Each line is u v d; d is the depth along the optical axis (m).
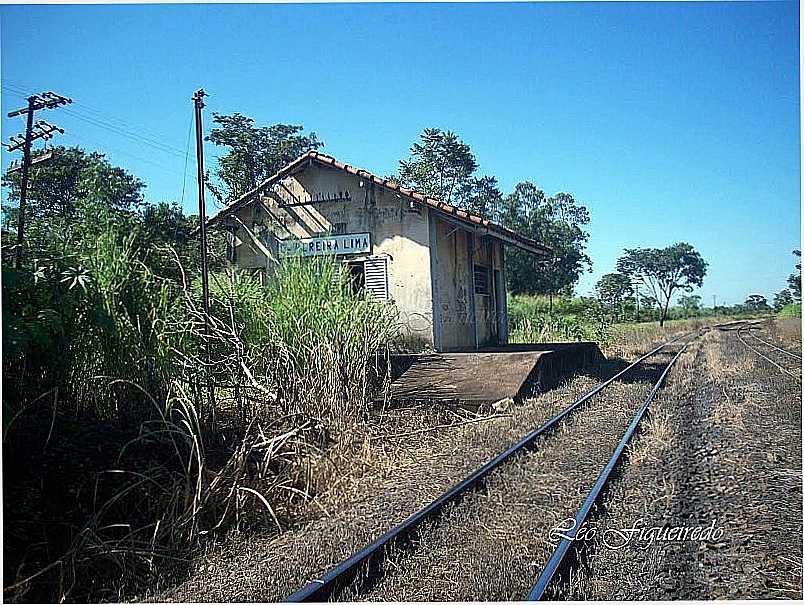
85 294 7.38
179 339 8.32
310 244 16.28
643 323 58.56
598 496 7.32
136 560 5.99
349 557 5.84
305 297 9.87
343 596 5.18
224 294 9.89
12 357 6.86
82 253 7.79
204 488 7.00
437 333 15.60
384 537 5.94
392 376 13.20
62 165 14.34
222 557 6.20
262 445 7.75
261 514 7.08
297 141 30.58
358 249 16.05
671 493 7.62
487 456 9.10
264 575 5.71
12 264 7.33
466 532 6.43
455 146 46.28
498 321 21.61
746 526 6.59
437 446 9.83
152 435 7.45
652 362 24.80
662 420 11.75
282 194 16.61
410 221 15.83
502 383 13.12
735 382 17.20
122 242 8.41
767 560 5.80
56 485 6.51
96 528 6.09
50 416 7.34
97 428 7.53
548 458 9.13
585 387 16.27
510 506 7.15
